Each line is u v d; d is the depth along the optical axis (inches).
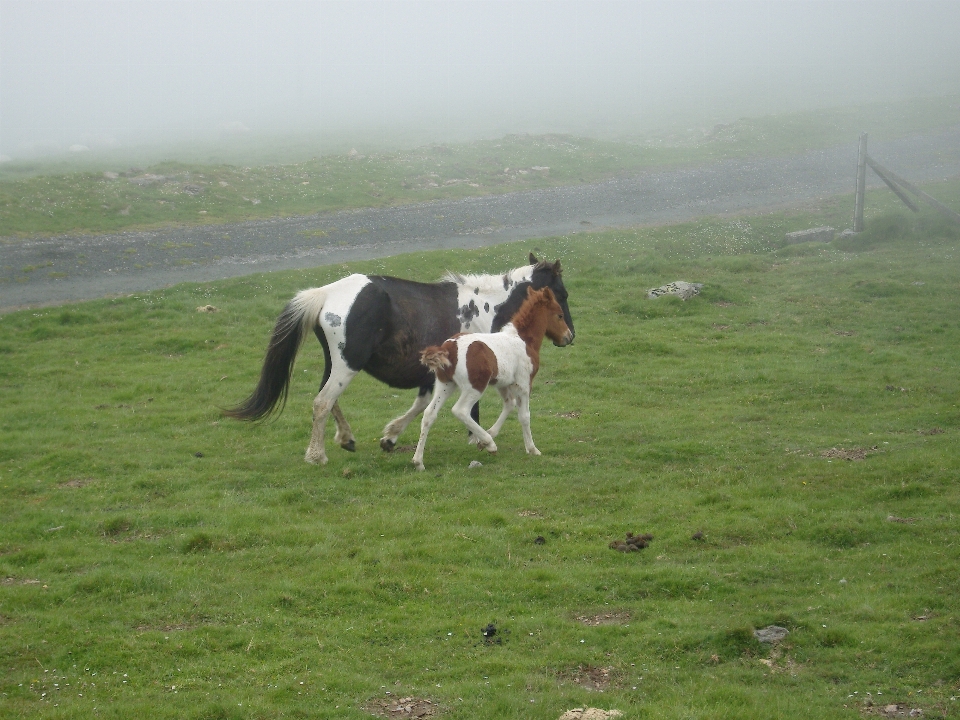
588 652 261.3
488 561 331.3
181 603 297.1
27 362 685.9
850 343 698.8
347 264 999.0
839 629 267.1
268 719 228.2
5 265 1011.3
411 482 421.4
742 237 1151.6
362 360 448.1
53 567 328.5
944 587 295.0
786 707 228.7
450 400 563.5
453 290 486.0
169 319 801.6
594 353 690.8
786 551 333.4
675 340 724.0
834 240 1079.0
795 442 475.8
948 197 1314.0
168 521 373.7
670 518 370.0
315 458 453.7
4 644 264.4
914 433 484.4
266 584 312.3
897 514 366.9
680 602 295.7
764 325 771.4
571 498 397.4
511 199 1464.1
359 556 335.0
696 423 515.8
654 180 1619.1
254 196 1405.0
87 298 900.0
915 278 888.3
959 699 230.2
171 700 237.0
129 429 527.2
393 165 1705.2
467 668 254.2
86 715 227.5
